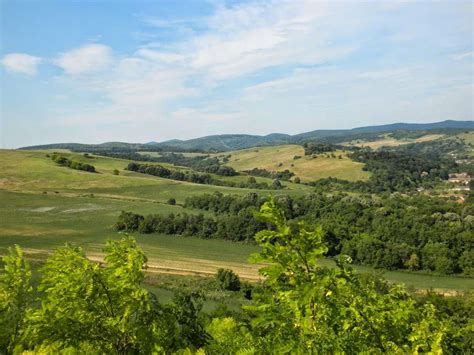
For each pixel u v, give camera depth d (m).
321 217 88.38
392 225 76.75
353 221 81.62
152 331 8.56
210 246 88.94
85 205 118.25
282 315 6.12
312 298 5.97
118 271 8.48
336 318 6.21
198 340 10.03
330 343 5.82
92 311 8.23
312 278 5.96
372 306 6.74
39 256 70.81
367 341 6.43
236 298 53.50
